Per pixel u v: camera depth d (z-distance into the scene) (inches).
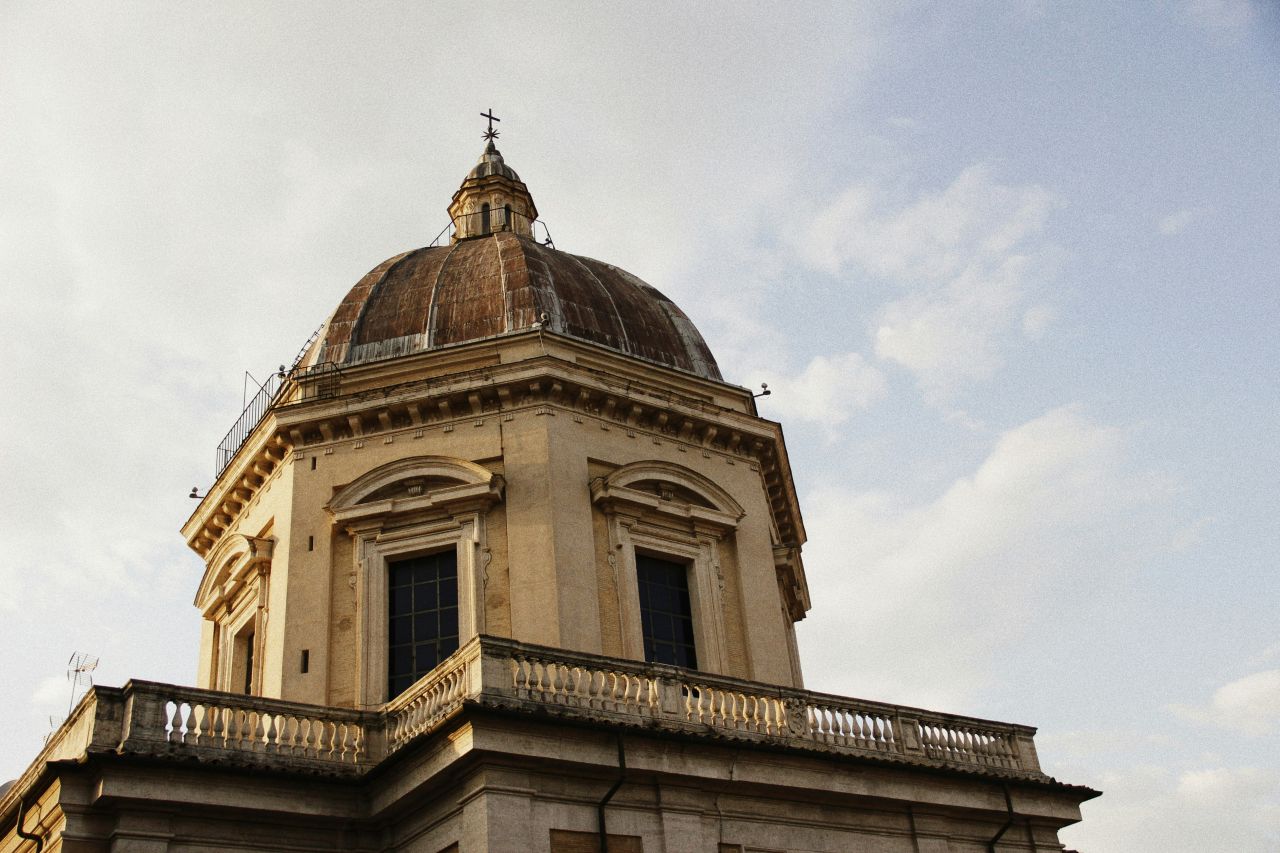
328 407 1038.4
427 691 805.2
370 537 995.9
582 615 946.7
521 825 717.3
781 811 820.6
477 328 1120.2
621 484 1014.4
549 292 1151.6
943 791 888.9
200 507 1146.7
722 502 1067.9
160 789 746.2
